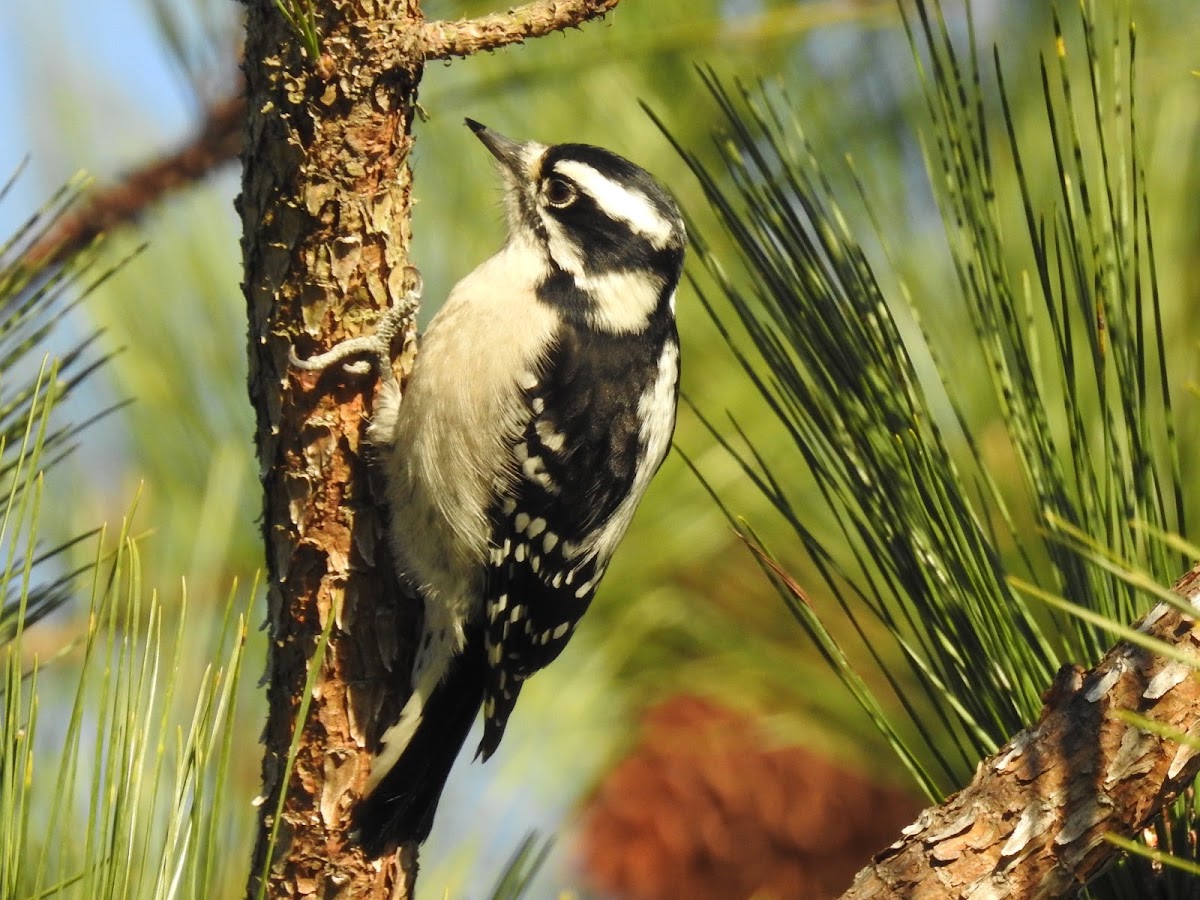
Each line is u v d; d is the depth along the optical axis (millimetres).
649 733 7648
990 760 3898
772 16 6406
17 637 3361
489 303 6758
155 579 6168
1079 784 3738
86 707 5105
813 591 6875
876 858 3963
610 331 6855
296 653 5305
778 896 7535
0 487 4348
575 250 6918
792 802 7566
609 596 7355
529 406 6535
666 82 7059
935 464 4141
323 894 5148
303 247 5070
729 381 7285
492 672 6551
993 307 4195
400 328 5270
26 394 4465
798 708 7090
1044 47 6574
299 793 5195
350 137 4945
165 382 6738
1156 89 6387
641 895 7535
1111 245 4043
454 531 6215
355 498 5395
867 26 6750
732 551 7203
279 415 5273
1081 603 4027
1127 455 4324
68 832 3332
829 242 4309
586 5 4820
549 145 7094
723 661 7254
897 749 4148
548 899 6676
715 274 4445
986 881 3793
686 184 7211
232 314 6895
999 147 6512
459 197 7418
